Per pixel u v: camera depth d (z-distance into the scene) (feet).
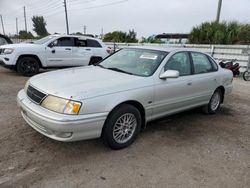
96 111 10.62
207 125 16.40
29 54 30.19
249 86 33.22
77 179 9.61
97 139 12.94
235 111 20.13
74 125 10.07
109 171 10.27
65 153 11.44
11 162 10.43
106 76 12.81
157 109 13.64
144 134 14.20
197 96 16.39
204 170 10.85
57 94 10.52
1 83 25.59
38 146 11.88
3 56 29.73
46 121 10.19
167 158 11.66
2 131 13.28
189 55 16.02
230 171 10.92
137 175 10.14
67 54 32.81
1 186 8.93
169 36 84.84
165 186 9.56
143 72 13.64
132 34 78.33
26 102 11.55
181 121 16.87
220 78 18.25
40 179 9.47
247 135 15.10
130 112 12.08
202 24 55.98
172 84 14.08
